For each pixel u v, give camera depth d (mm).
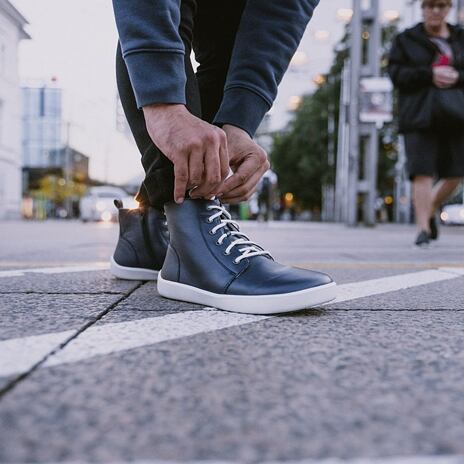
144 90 1310
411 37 4109
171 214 1561
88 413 654
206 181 1349
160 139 1327
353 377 815
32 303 1458
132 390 743
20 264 2734
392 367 873
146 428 610
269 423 628
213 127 1318
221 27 1753
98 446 560
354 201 13453
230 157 1487
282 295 1327
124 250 2018
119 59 1557
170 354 938
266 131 31141
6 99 28609
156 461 525
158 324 1199
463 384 785
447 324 1239
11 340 1019
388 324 1233
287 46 1618
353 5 12805
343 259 3385
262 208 18359
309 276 1377
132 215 2010
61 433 593
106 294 1646
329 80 26109
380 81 12914
